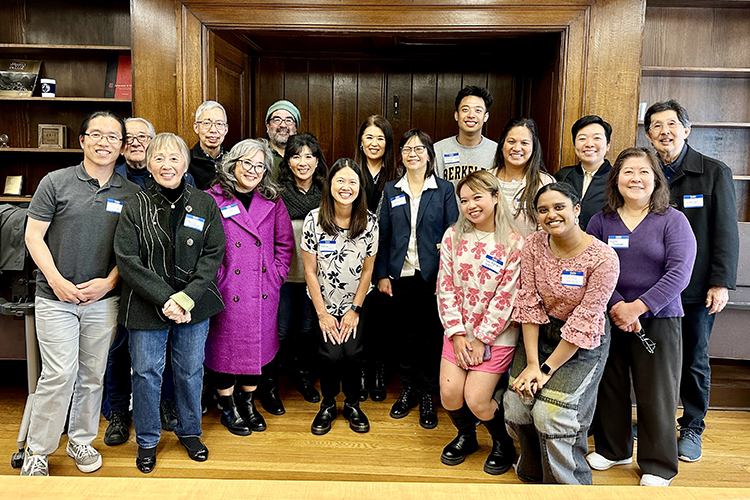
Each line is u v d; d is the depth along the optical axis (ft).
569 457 6.42
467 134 9.66
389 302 10.02
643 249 6.99
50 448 7.14
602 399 7.63
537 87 12.60
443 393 7.61
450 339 7.68
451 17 10.71
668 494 2.98
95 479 2.99
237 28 10.91
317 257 8.57
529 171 8.38
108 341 7.35
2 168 13.21
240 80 13.12
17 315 7.79
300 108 14.21
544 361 6.77
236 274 8.15
